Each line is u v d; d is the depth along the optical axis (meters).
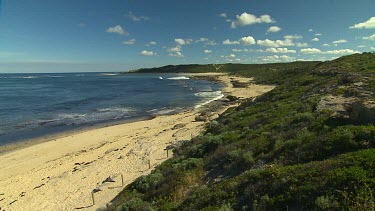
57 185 21.31
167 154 24.45
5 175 24.05
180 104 63.88
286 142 11.95
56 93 87.62
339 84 24.34
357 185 6.78
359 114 12.27
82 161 26.38
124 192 16.84
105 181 21.02
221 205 8.95
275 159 11.28
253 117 22.75
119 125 42.00
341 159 8.25
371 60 41.38
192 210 9.69
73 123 44.81
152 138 31.91
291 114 18.14
